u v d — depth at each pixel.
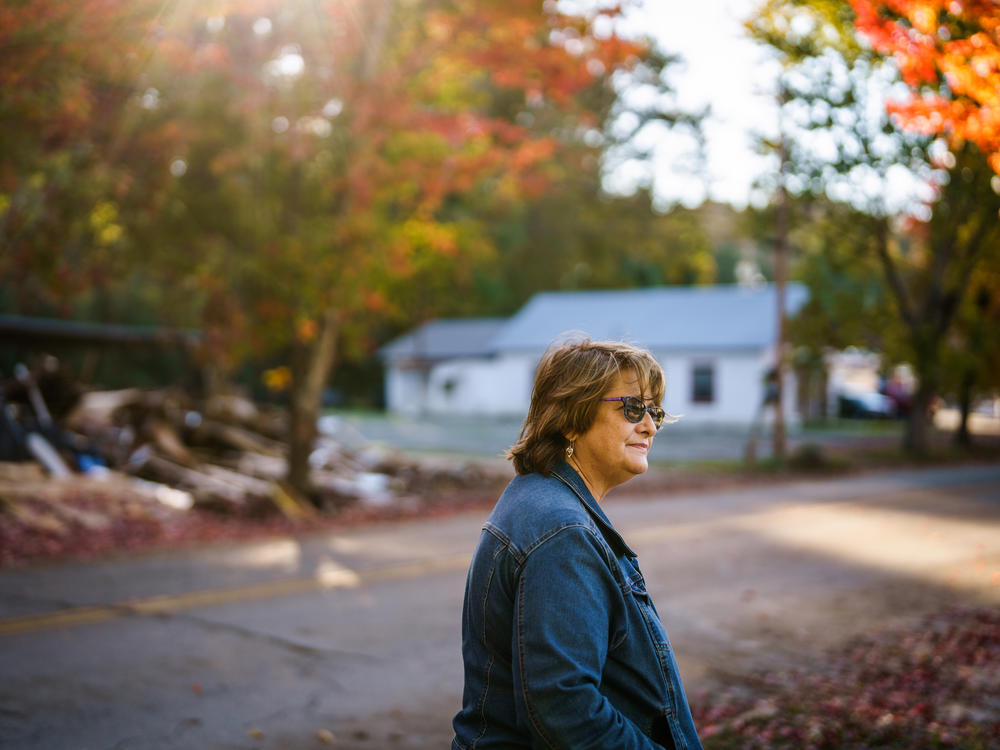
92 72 10.84
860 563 10.21
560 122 41.38
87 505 12.78
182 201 13.88
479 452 26.98
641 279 64.19
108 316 37.72
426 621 7.46
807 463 22.17
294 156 13.06
